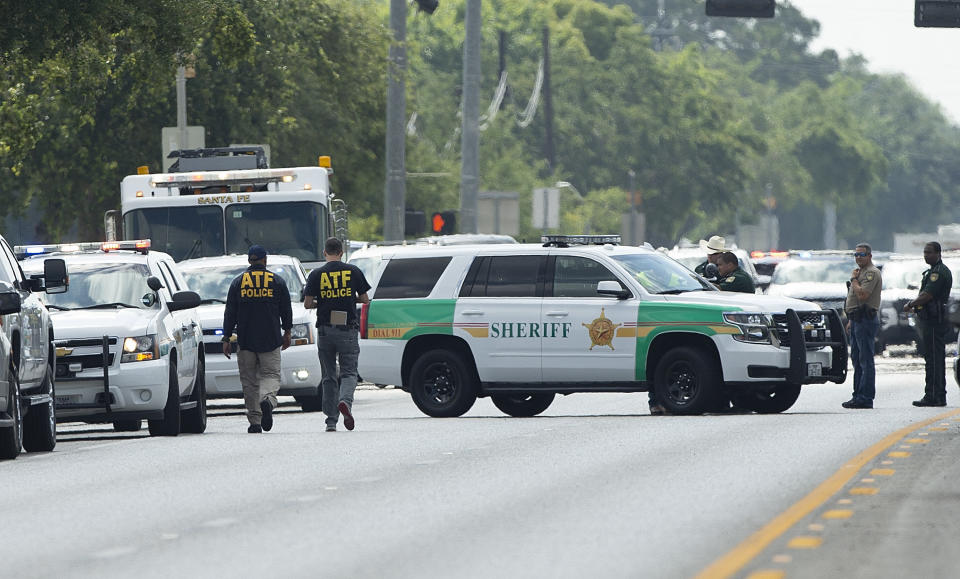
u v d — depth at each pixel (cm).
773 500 4456
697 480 4912
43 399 6462
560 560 3578
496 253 8119
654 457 5578
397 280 8269
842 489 4653
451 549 3747
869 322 8219
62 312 7306
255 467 5538
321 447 6216
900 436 6153
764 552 3631
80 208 15625
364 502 4566
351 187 17750
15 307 5931
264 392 7269
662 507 4356
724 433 6438
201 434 7381
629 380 7812
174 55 10394
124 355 7088
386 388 11625
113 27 9744
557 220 17550
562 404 9106
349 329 7131
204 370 7938
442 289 8150
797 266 15238
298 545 3838
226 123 15400
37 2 9275
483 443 6238
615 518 4178
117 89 14762
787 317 7675
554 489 4769
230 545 3859
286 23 15650
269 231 10925
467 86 15162
